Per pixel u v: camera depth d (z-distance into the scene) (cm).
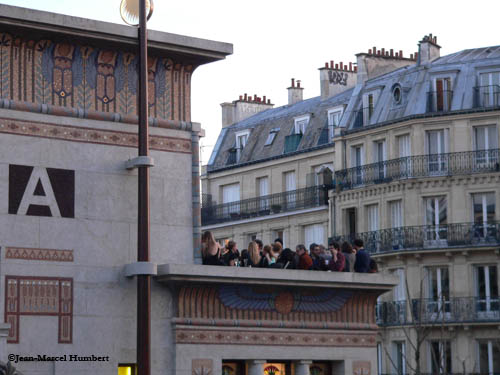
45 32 2694
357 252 3161
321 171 7469
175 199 2878
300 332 2991
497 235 6506
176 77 2928
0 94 2666
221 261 2900
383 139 6988
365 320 3133
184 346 2797
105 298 2738
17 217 2652
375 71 7519
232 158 8425
